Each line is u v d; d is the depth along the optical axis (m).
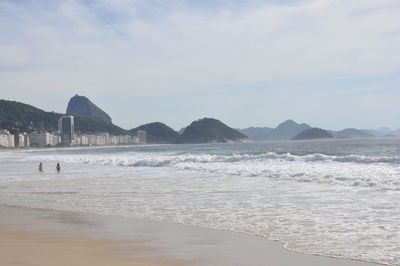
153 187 23.67
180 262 8.16
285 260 8.27
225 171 32.66
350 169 27.42
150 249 9.27
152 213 14.67
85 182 28.25
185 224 12.41
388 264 7.95
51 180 30.89
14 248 9.44
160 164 45.62
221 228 11.67
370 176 22.84
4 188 25.77
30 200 19.45
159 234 10.98
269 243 9.75
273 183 23.34
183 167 39.88
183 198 18.50
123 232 11.32
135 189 22.89
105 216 14.26
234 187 22.09
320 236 10.38
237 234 10.83
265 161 40.09
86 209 16.08
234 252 8.94
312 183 22.50
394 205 14.65
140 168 42.47
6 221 13.58
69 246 9.61
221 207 15.57
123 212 15.09
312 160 37.78
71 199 19.36
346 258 8.38
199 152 89.56
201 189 21.77
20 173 40.41
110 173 36.53
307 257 8.48
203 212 14.55
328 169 28.23
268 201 16.67
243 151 85.56
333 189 19.59
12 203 18.58
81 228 12.02
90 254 8.81
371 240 9.84
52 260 8.34
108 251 9.09
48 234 11.16
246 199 17.47
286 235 10.58
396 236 10.20
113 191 22.23
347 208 14.37
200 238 10.41
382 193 17.70
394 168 26.59
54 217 14.26
